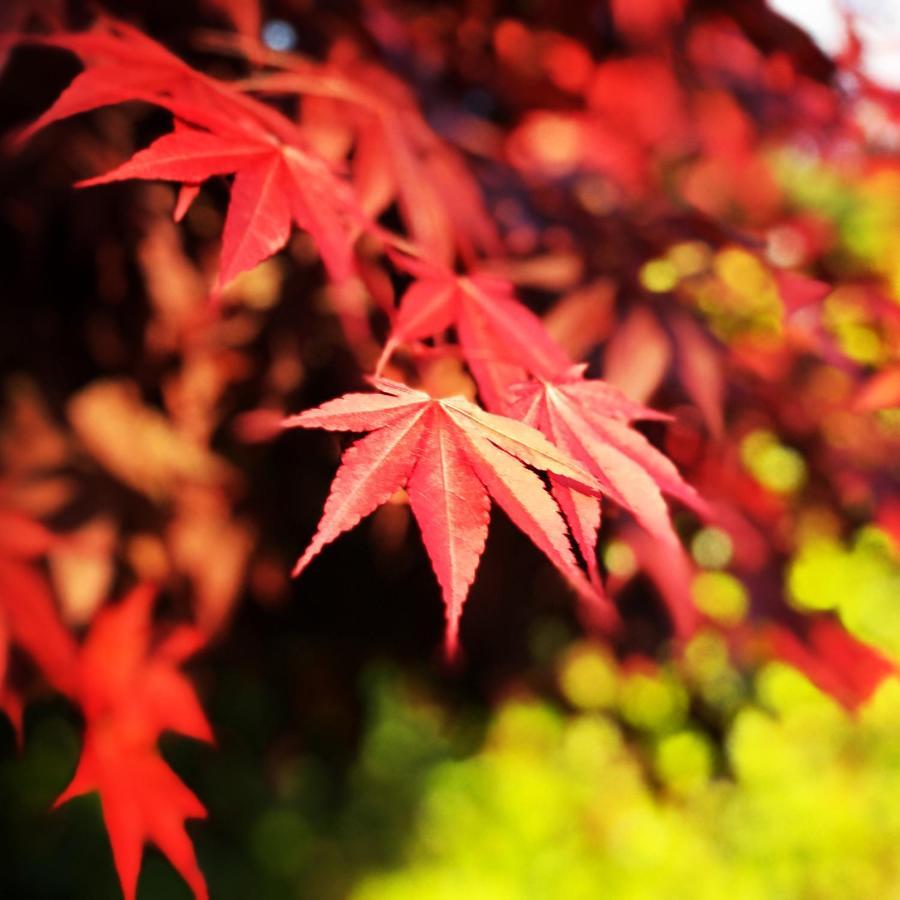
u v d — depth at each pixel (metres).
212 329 0.48
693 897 1.15
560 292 0.45
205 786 1.21
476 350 0.33
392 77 0.47
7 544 0.40
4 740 0.85
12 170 0.45
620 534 0.44
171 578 0.48
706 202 0.62
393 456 0.28
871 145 0.58
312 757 0.85
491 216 0.45
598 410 0.31
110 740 0.38
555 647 0.70
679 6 0.50
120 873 0.35
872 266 0.64
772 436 0.51
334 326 0.47
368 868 1.20
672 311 0.44
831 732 1.28
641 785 1.12
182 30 0.44
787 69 0.53
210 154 0.32
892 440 0.57
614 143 0.54
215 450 0.51
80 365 0.49
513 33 0.52
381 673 0.94
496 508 0.50
